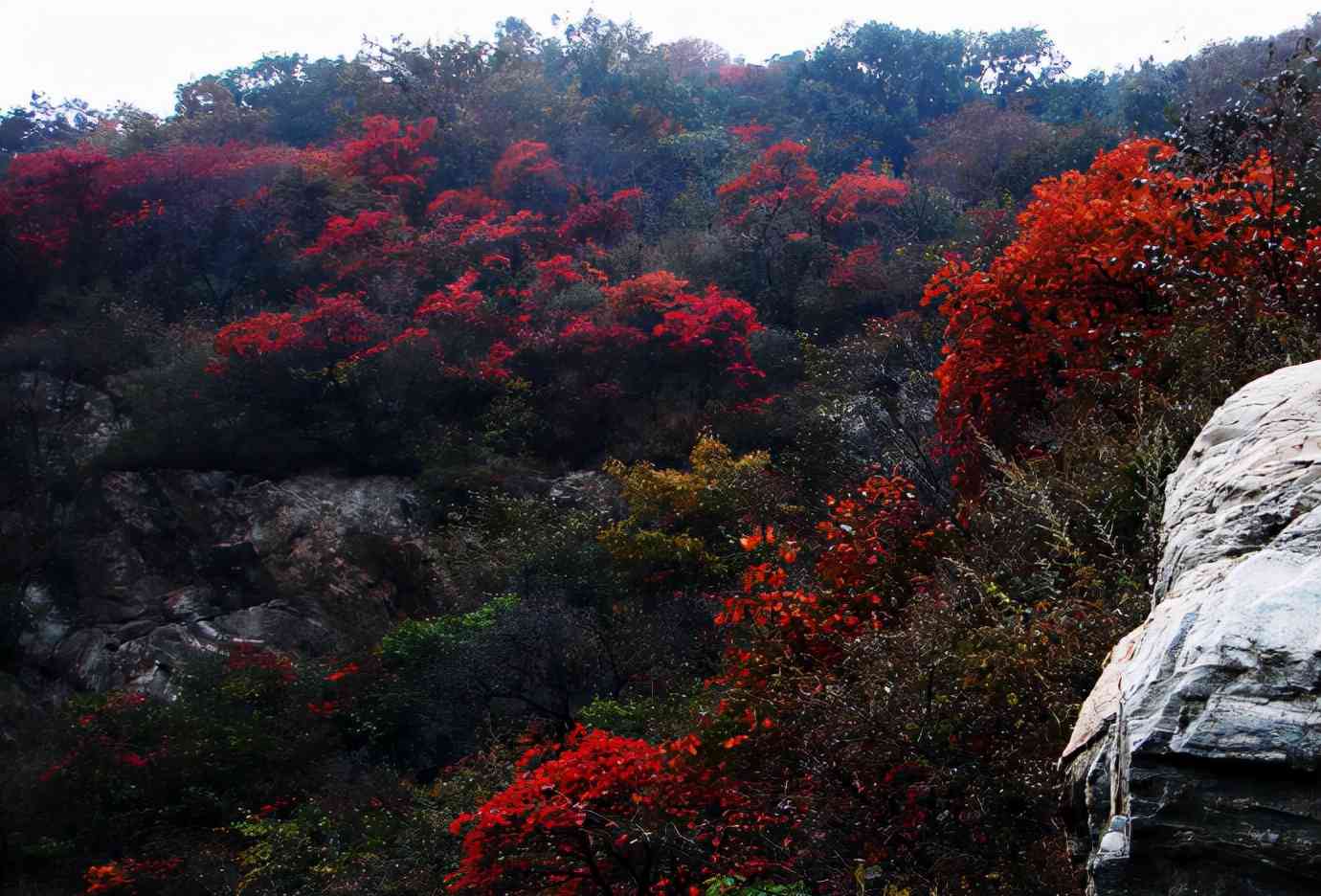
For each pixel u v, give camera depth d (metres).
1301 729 1.66
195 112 60.84
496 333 32.56
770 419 26.39
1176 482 3.04
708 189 48.69
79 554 26.81
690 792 5.75
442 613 23.67
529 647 15.77
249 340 29.59
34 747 18.91
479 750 13.94
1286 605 1.83
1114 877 1.77
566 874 6.60
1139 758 1.79
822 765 4.41
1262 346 5.01
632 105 57.62
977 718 3.91
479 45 56.62
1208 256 6.87
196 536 26.73
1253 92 7.43
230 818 16.39
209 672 19.92
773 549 10.80
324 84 66.38
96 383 32.84
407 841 11.94
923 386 15.55
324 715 18.25
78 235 40.84
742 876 5.35
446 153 49.72
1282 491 2.38
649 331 32.09
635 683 15.77
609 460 28.20
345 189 43.19
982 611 4.48
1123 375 6.36
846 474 13.91
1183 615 2.01
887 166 44.75
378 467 28.66
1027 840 3.60
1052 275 8.45
